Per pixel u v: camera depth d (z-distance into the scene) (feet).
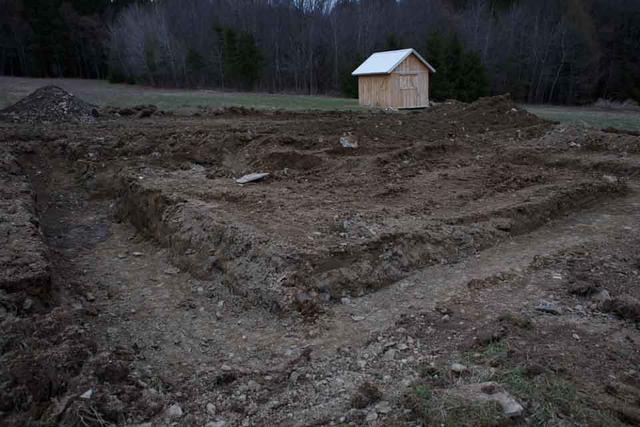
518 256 21.27
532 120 49.80
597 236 23.66
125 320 17.06
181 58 126.72
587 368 13.30
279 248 18.38
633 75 130.21
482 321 15.96
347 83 105.81
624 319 16.29
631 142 37.81
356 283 18.13
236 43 120.26
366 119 46.06
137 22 133.39
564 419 11.10
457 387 12.26
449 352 14.29
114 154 33.63
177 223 22.40
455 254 21.12
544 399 11.62
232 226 20.33
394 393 12.61
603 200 29.04
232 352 14.99
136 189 26.71
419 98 68.44
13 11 146.92
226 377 13.55
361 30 126.52
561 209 26.71
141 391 12.78
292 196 26.02
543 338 14.80
